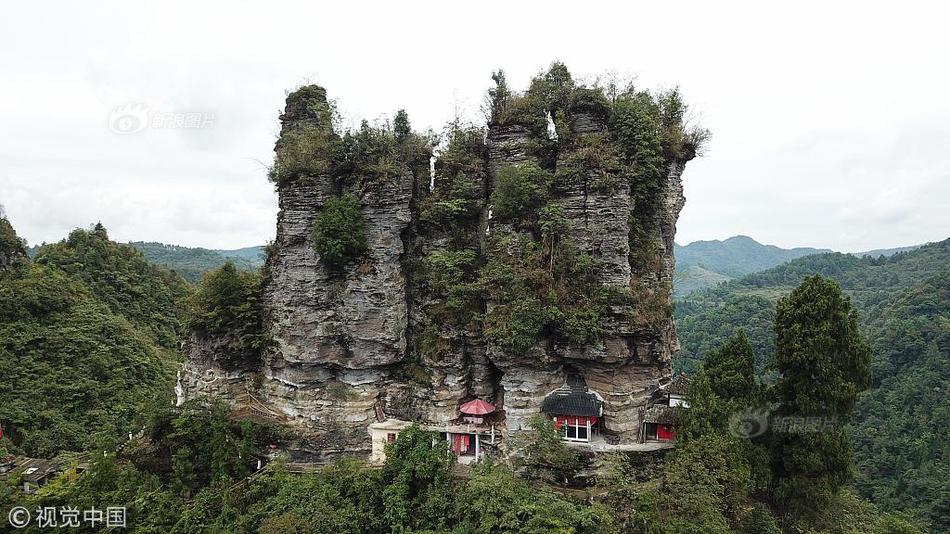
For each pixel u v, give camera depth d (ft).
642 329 120.26
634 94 142.20
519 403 124.16
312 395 137.18
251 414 136.87
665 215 145.28
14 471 163.53
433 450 114.73
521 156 135.85
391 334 134.31
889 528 122.42
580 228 126.82
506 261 128.57
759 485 106.83
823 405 106.93
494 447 126.52
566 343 123.03
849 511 121.60
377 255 134.72
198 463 128.47
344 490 116.06
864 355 109.40
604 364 122.11
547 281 123.75
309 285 135.33
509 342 120.06
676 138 140.05
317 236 132.05
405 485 111.24
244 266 193.06
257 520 113.70
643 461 116.98
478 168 138.72
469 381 133.18
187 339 150.20
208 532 112.27
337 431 135.03
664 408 124.06
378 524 110.22
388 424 131.13
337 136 141.69
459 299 131.85
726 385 116.26
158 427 133.28
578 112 134.41
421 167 144.15
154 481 123.44
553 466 115.03
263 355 143.95
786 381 112.88
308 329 135.33
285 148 145.07
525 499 103.76
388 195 134.21
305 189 136.15
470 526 103.04
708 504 96.43
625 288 122.21
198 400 135.13
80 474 133.69
